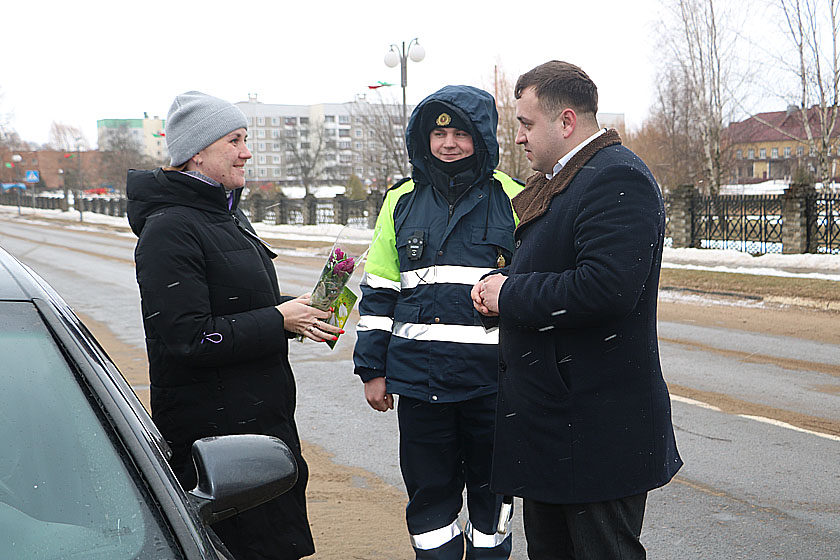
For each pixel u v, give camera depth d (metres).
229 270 2.79
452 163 3.15
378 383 3.27
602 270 2.25
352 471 4.97
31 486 1.64
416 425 3.21
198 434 2.77
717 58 29.64
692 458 5.12
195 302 2.66
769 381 7.27
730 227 21.16
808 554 3.77
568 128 2.48
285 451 1.94
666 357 8.38
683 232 21.00
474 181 3.18
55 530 1.58
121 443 1.72
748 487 4.62
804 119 26.33
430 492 3.24
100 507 1.61
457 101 3.10
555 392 2.40
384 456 5.27
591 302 2.26
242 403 2.79
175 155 2.82
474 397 3.13
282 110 113.50
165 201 2.77
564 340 2.38
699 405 6.43
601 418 2.38
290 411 2.96
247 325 2.75
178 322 2.64
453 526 3.30
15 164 81.19
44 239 31.75
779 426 5.83
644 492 2.42
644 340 2.40
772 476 4.79
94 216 53.91
